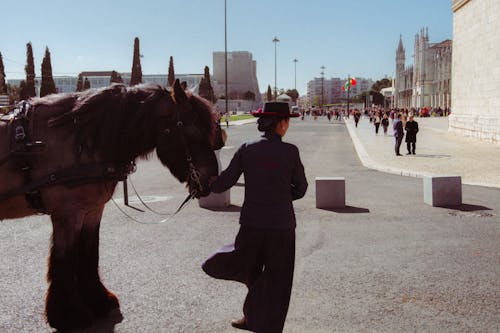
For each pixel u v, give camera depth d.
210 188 3.72
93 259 4.39
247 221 3.56
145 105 4.02
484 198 10.98
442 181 10.11
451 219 8.78
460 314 4.52
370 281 5.43
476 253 6.57
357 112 54.34
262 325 3.43
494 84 29.38
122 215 9.05
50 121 3.93
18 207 4.08
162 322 4.34
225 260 3.65
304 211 9.60
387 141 31.17
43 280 5.41
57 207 3.98
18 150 3.84
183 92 3.89
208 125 3.94
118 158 4.06
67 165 3.98
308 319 4.41
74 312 4.06
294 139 35.12
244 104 150.12
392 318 4.43
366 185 13.27
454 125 38.12
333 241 7.25
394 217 8.99
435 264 6.07
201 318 4.43
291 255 3.58
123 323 4.31
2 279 5.43
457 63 38.09
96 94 4.08
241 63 166.25
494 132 27.83
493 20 29.45
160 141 3.98
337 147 27.89
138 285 5.27
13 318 4.42
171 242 7.09
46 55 78.88
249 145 3.65
